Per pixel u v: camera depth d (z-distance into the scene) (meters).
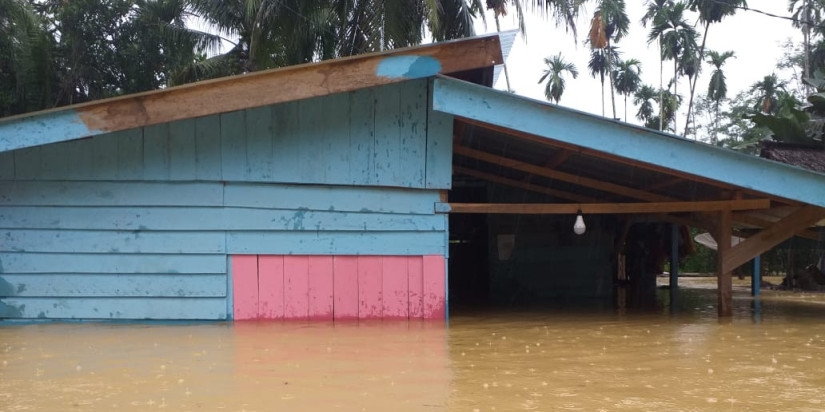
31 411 4.01
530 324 8.70
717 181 8.73
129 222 8.55
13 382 4.85
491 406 4.09
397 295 8.83
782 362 5.70
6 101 21.14
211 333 7.55
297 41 18.48
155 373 5.17
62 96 23.98
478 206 8.96
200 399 4.29
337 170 8.75
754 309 11.30
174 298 8.58
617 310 10.93
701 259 28.28
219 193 8.64
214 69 23.02
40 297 8.48
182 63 25.06
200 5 21.00
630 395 4.41
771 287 19.05
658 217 13.04
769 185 8.41
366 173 8.78
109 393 4.47
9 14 20.59
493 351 6.29
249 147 8.65
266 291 8.69
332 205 8.78
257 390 4.54
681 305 11.94
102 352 6.21
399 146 8.83
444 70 8.41
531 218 13.77
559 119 8.35
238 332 7.64
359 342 6.86
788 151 12.23
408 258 8.86
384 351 6.26
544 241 13.80
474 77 10.83
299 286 8.73
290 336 7.32
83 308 8.52
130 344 6.70
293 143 8.70
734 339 7.22
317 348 6.44
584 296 13.78
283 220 8.71
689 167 8.39
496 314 10.15
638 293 15.42
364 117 8.80
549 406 4.09
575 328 8.28
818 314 10.24
